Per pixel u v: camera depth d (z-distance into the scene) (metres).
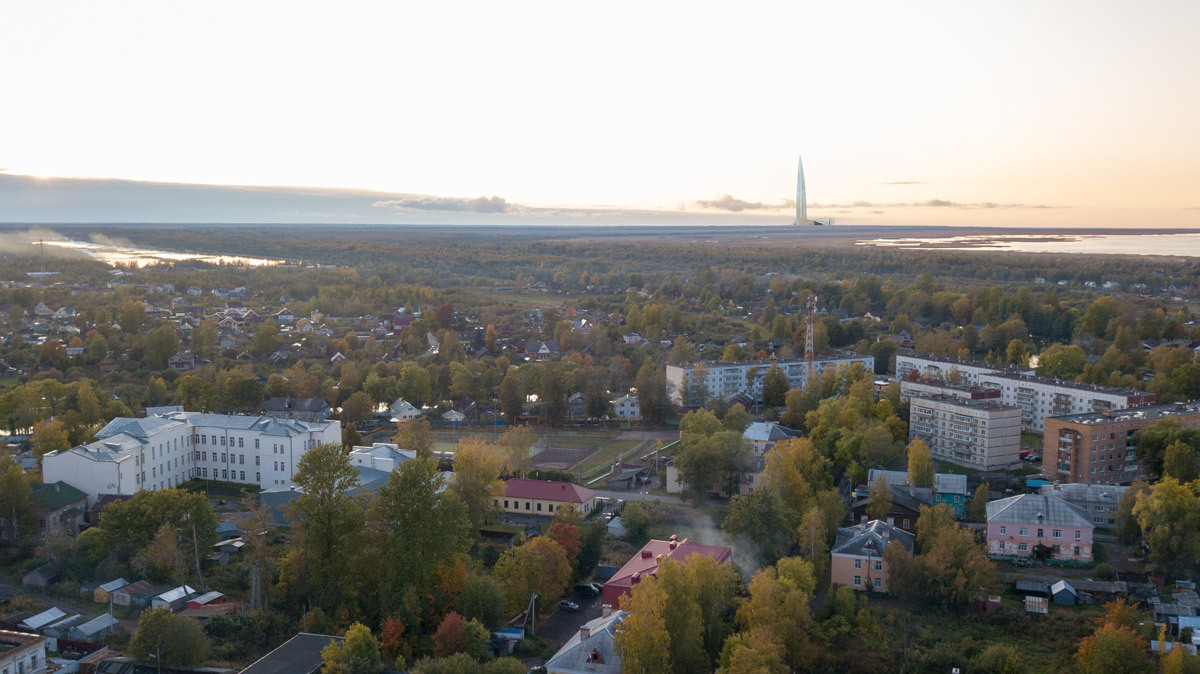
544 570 145.75
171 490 162.50
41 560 153.62
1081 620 144.00
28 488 171.25
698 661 122.25
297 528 144.75
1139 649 122.06
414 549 137.25
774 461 188.62
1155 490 166.38
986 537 175.62
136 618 137.75
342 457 145.25
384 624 128.88
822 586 160.25
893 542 154.88
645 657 112.69
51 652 127.00
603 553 174.12
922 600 151.62
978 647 135.62
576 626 143.12
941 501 198.38
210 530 162.00
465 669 112.88
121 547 154.00
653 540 167.62
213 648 126.00
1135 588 154.62
